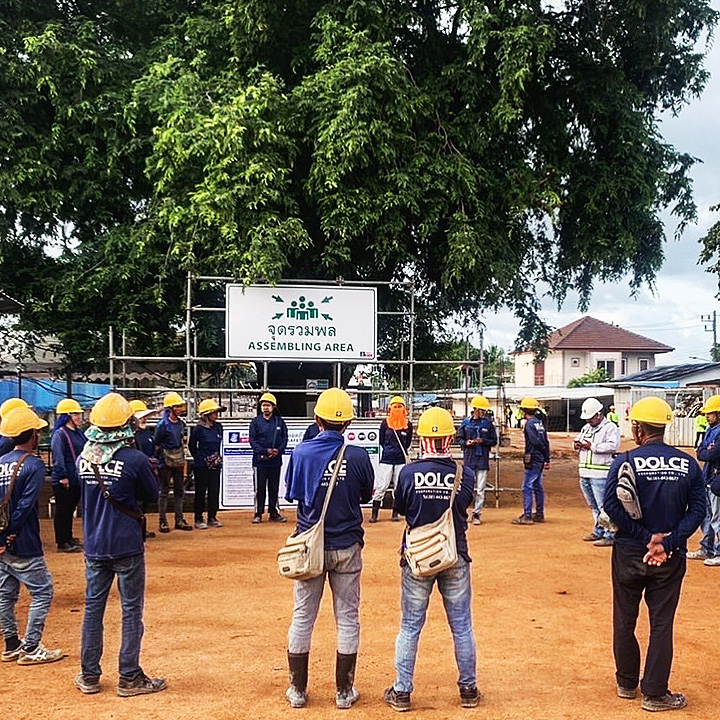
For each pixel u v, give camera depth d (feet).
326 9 53.26
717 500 33.27
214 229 48.62
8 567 20.95
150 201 55.42
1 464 20.71
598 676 20.44
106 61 55.26
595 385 154.30
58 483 35.60
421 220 53.36
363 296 49.98
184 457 42.45
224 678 20.17
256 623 25.08
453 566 18.10
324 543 18.04
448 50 58.08
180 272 54.24
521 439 140.46
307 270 56.80
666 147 59.98
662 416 18.71
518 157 57.98
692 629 24.49
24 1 55.93
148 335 58.95
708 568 33.24
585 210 57.00
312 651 22.24
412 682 18.62
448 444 18.61
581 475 38.70
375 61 49.24
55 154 54.29
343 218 49.98
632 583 18.58
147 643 22.99
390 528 43.52
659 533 18.10
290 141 49.80
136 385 70.44
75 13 59.72
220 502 48.03
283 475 48.98
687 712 18.10
